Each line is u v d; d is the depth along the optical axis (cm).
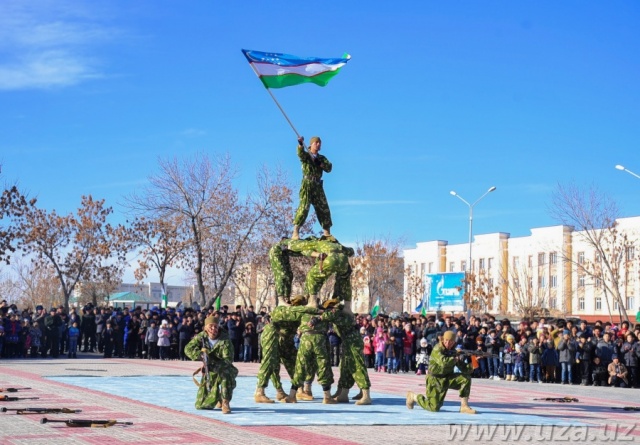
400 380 2594
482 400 1895
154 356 3438
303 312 1653
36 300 8938
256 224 5056
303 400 1734
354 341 1673
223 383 1438
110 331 3406
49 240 5347
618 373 2602
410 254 9162
